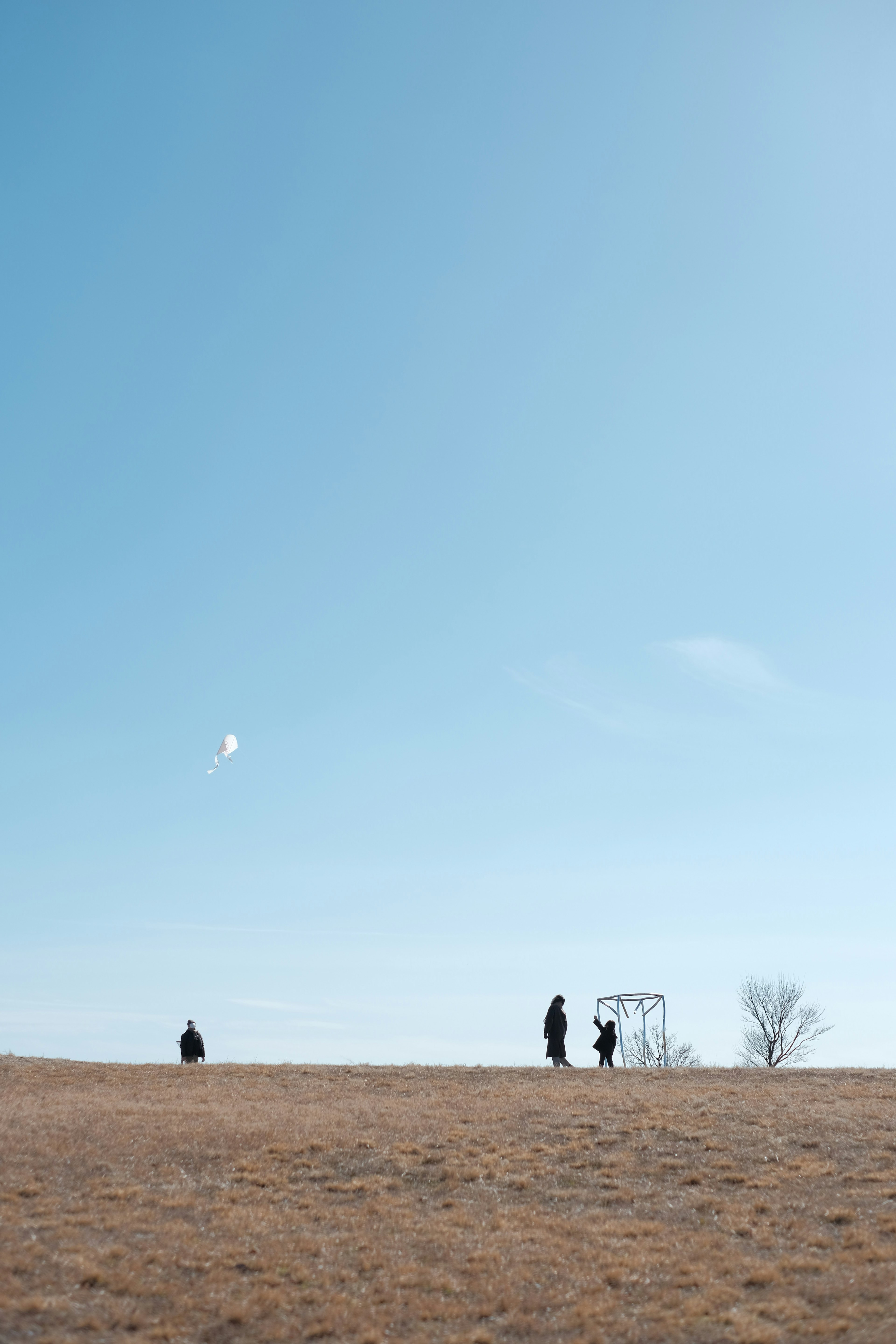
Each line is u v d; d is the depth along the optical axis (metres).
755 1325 10.91
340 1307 11.52
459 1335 10.95
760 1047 61.78
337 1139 18.22
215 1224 13.84
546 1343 10.80
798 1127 18.86
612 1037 30.33
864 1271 12.14
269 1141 17.92
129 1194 14.66
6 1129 17.53
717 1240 13.52
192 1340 10.63
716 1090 23.06
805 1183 15.69
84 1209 13.92
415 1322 11.27
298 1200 15.09
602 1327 11.11
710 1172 16.36
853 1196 14.99
